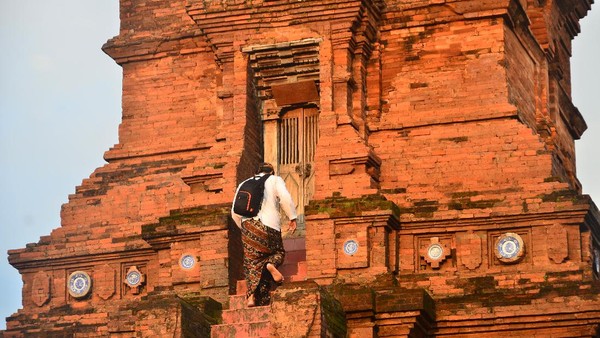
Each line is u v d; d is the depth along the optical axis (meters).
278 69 38.38
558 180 35.97
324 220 35.94
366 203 35.81
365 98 38.03
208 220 36.47
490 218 35.75
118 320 34.56
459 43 37.88
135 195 38.66
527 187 36.03
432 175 36.88
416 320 33.81
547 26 41.72
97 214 38.72
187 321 32.75
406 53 38.19
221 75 39.25
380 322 33.97
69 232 38.69
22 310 38.34
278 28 38.16
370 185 36.41
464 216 35.88
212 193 37.34
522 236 35.66
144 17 40.31
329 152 36.78
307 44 37.81
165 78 39.78
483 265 35.69
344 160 36.66
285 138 38.81
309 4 37.81
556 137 41.09
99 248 38.09
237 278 36.66
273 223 32.41
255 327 31.84
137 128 39.66
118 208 38.66
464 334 34.78
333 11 37.72
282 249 32.50
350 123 37.09
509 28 38.28
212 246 36.34
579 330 34.22
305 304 31.47
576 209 35.28
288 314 31.45
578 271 35.16
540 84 41.00
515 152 36.50
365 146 36.72
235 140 37.81
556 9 43.19
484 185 36.47
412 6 38.19
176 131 39.38
